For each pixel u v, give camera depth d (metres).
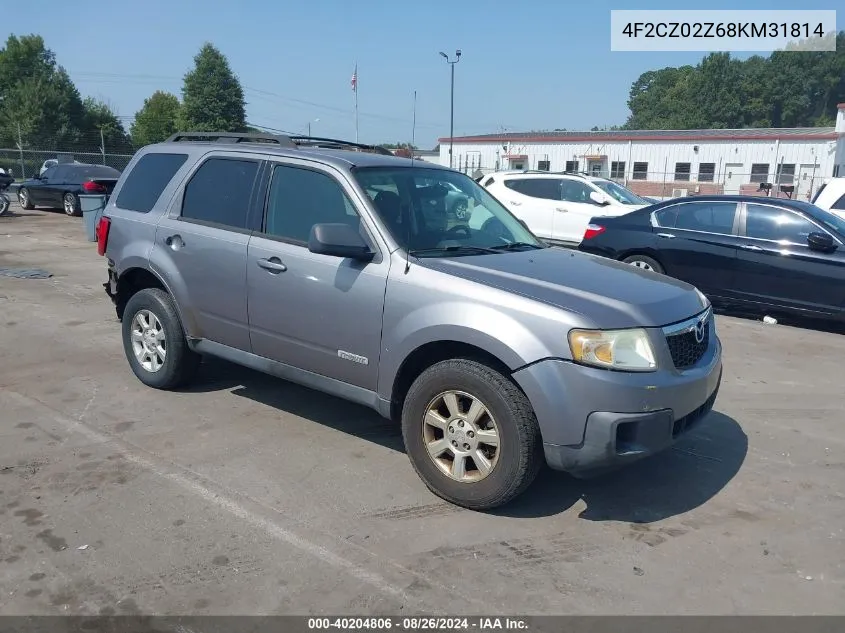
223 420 5.01
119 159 35.41
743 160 38.44
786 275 8.37
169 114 76.31
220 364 6.25
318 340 4.32
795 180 36.28
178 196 5.20
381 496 3.98
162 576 3.19
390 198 4.34
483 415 3.70
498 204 5.29
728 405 5.70
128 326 5.61
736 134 38.69
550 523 3.76
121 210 5.60
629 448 3.49
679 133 42.16
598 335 3.44
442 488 3.88
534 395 3.48
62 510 3.73
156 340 5.45
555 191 14.06
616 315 3.55
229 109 60.78
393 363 3.97
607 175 41.22
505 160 43.28
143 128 76.50
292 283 4.39
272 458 4.43
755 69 80.69
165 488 4.00
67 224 18.12
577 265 4.34
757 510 3.97
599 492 4.13
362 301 4.07
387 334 3.98
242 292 4.69
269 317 4.56
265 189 4.70
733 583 3.27
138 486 4.01
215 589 3.11
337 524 3.67
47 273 10.70
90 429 4.80
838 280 8.04
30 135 58.00
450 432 3.82
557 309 3.51
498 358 3.59
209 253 4.86
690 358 3.86
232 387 5.69
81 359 6.35
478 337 3.60
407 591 3.14
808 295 8.27
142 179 5.59
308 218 4.45
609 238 9.76
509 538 3.60
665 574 3.33
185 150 5.35
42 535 3.49
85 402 5.29
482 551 3.47
